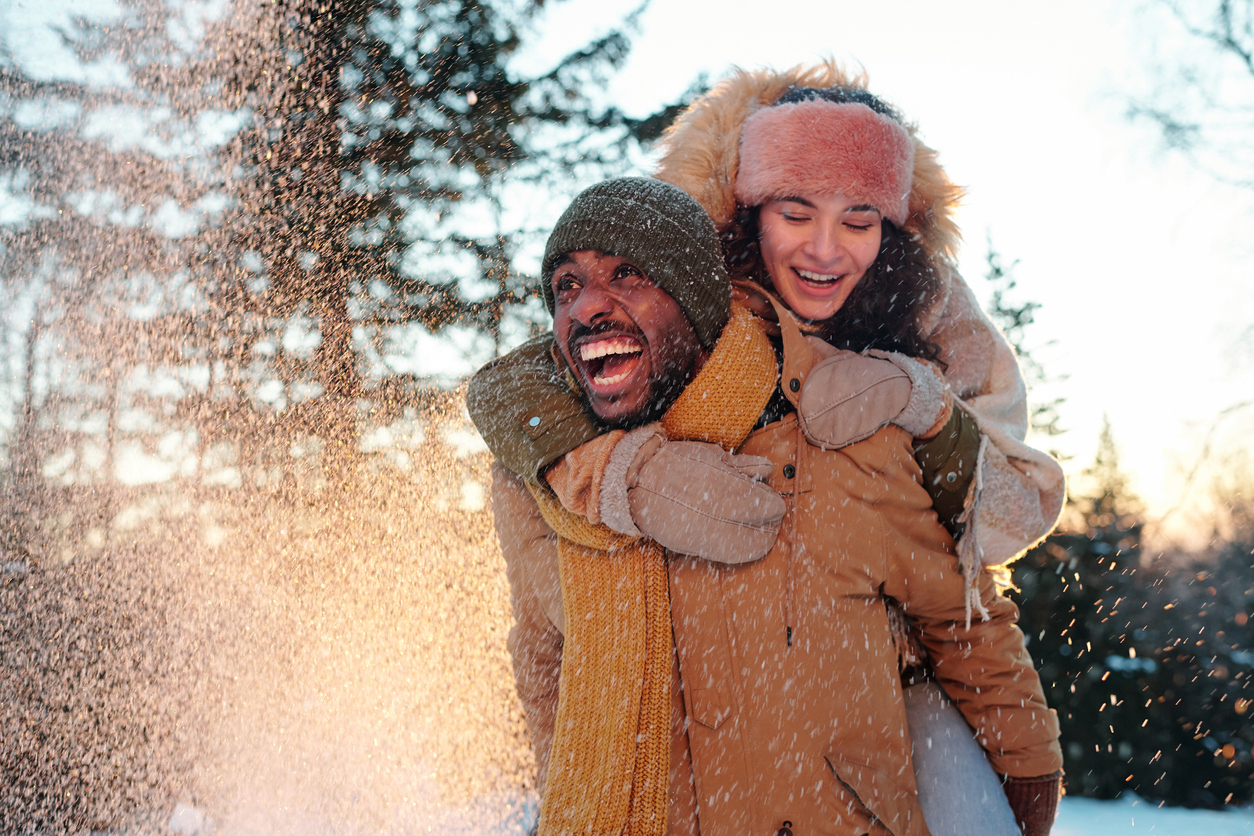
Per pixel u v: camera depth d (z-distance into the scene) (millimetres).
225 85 6535
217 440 5754
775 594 1508
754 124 1761
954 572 1632
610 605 1526
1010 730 1695
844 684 1493
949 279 1912
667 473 1432
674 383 1501
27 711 4039
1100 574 5199
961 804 1609
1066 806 4668
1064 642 5059
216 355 6082
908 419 1561
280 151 6547
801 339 1616
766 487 1479
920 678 1757
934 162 1854
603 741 1480
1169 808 4688
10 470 5598
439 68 6828
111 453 5723
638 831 1446
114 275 6301
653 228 1477
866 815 1467
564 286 1531
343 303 6332
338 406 5961
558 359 1652
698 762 1480
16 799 3594
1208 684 4980
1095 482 5996
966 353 1971
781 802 1447
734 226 1824
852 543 1536
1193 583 7250
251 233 6418
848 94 1789
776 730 1465
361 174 6621
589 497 1448
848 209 1732
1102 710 4926
